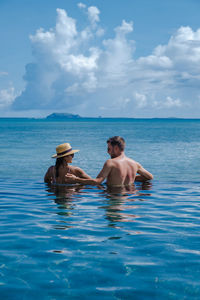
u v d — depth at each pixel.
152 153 16.72
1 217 4.84
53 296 2.42
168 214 5.04
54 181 8.15
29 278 2.71
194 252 3.29
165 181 8.57
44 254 3.24
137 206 5.63
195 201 6.11
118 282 2.63
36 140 28.77
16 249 3.39
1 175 9.77
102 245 3.50
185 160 13.75
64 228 4.19
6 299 2.38
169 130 60.09
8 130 57.44
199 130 60.59
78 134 42.00
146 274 2.77
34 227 4.25
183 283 2.61
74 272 2.82
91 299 2.38
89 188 7.46
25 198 6.38
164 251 3.31
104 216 4.87
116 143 7.75
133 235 3.88
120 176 7.70
